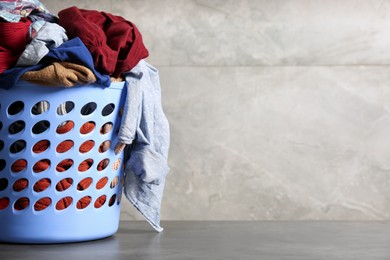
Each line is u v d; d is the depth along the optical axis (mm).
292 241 1647
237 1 2115
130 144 1649
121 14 2129
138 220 2119
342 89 2111
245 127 2113
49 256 1387
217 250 1492
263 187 2113
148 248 1510
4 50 1449
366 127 2111
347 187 2107
